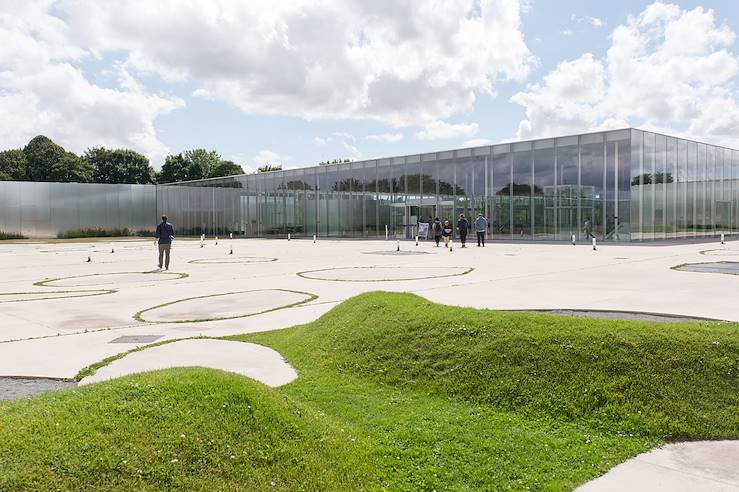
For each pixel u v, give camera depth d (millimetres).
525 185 42594
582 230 39500
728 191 48344
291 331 9758
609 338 6699
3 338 9555
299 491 3920
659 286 14352
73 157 101875
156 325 10602
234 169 112750
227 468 3973
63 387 6594
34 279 19250
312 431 4707
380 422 5461
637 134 37594
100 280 18672
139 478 3707
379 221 52750
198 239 61031
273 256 29469
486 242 41875
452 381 6465
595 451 4848
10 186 61375
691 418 5387
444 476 4375
